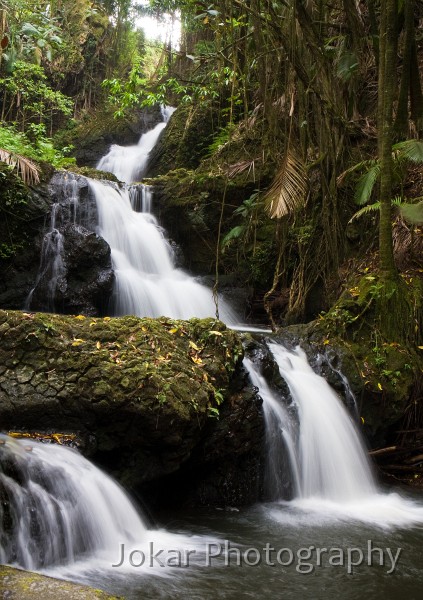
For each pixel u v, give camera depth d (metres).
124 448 4.65
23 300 8.12
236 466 5.34
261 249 9.66
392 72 6.67
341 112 7.96
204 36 15.06
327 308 8.29
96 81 17.31
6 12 5.67
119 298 8.35
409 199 8.16
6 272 8.13
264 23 7.19
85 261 8.07
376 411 6.40
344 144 8.57
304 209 8.59
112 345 4.77
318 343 6.68
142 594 3.45
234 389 5.36
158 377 4.59
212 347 5.29
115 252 9.02
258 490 5.44
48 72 15.84
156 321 5.25
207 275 10.04
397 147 6.79
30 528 3.66
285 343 6.76
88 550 3.99
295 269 9.00
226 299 9.34
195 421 4.69
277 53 6.99
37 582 3.06
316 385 6.22
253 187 9.91
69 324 4.84
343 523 4.95
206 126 12.59
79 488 4.07
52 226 8.51
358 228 8.56
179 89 10.53
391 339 6.78
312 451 5.76
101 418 4.52
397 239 8.02
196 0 7.66
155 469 4.74
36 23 6.76
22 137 11.46
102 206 9.22
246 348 5.88
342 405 6.21
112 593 3.43
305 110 7.26
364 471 5.97
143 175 13.80
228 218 10.08
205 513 5.05
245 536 4.54
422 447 6.50
